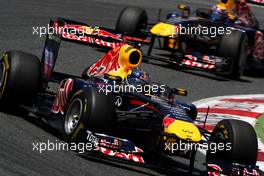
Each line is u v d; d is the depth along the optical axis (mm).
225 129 28578
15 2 72562
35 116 34844
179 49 60781
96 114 28219
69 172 26156
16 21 62719
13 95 33094
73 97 29750
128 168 28516
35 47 54219
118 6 84688
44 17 67375
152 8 87562
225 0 61500
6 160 26094
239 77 59625
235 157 27891
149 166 28062
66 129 29656
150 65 56906
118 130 32000
